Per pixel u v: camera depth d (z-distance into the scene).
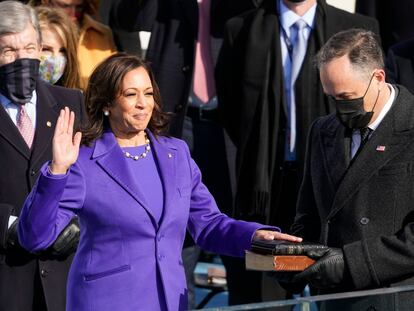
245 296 22.89
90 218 15.20
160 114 15.98
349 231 15.76
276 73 21.92
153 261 15.26
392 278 15.48
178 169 15.84
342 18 22.47
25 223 14.61
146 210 15.25
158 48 23.41
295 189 21.81
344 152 16.06
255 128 21.95
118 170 15.30
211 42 23.88
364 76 15.45
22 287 17.67
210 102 23.50
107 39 23.72
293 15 22.14
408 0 25.31
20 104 18.20
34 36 18.20
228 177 23.17
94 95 15.44
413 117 15.74
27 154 17.94
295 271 16.03
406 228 15.45
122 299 15.03
